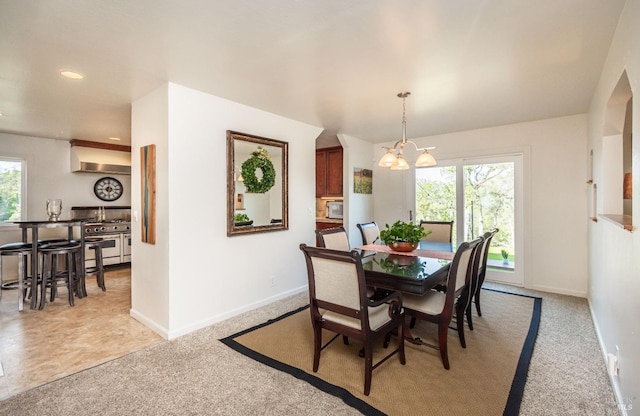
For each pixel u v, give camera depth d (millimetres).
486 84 2816
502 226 4496
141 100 3086
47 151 5223
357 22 1830
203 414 1776
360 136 5113
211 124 3066
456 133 4809
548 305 3553
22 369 2250
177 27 1866
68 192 5461
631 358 1594
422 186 5223
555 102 3363
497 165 4520
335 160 5875
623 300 1797
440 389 1983
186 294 2869
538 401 1859
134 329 2959
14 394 1961
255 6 1666
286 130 3906
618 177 2477
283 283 3863
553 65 2430
